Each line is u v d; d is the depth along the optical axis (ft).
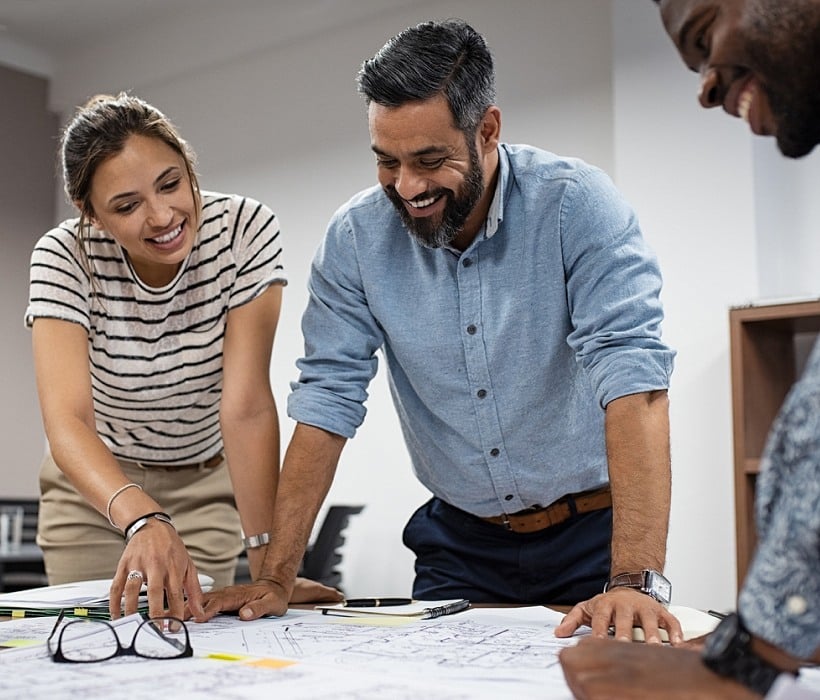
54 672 2.79
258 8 14.37
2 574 12.40
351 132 13.67
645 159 10.70
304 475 4.89
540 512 5.17
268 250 5.41
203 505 6.36
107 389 5.74
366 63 4.33
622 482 4.10
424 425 5.30
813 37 2.53
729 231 10.14
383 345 5.36
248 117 14.69
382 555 12.77
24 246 15.70
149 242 4.97
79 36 15.61
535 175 4.80
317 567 11.25
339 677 2.70
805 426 1.93
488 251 4.87
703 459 10.11
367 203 5.13
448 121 4.22
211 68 15.08
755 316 8.71
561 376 4.92
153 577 4.10
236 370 5.32
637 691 2.14
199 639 3.50
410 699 2.43
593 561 5.08
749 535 8.61
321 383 5.05
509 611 4.38
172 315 5.49
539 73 12.02
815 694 1.94
